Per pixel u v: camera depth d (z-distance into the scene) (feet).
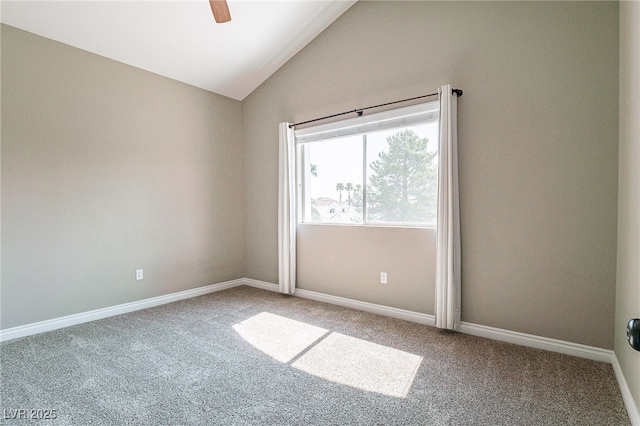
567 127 7.68
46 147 9.48
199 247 13.50
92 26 9.43
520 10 8.23
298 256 13.23
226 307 11.73
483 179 8.82
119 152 11.06
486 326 8.92
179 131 12.80
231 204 14.75
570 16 7.60
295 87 13.07
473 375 6.88
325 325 9.89
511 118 8.38
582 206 7.55
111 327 9.73
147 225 11.82
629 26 6.12
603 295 7.36
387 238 10.71
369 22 10.94
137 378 6.78
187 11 9.57
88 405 5.83
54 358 7.68
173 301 12.52
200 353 7.98
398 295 10.53
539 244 8.10
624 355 6.18
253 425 5.32
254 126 14.66
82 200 10.20
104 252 10.68
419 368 7.21
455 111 9.00
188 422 5.39
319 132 12.38
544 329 8.10
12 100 8.87
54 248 9.64
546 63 7.91
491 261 8.79
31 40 9.17
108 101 10.77
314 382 6.65
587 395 6.10
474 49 8.92
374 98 10.89
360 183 11.53
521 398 6.03
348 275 11.73
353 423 5.38
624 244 6.45
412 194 10.44
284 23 11.23
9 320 8.84
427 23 9.72
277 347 8.34
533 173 8.13
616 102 7.13
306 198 13.20
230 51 11.84
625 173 6.42
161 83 12.23
